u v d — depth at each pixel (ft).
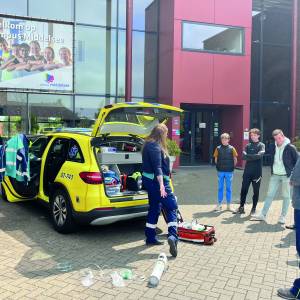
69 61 47.14
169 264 16.43
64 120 47.67
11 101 45.50
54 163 22.15
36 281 14.42
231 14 49.85
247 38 50.57
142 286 14.20
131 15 48.65
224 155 26.78
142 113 19.84
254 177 25.46
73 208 19.21
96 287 14.03
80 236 20.06
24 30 45.29
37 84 46.14
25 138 23.31
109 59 49.47
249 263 16.76
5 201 27.73
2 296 13.19
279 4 54.60
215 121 54.70
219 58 49.37
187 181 40.11
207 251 18.22
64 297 13.23
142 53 51.26
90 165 19.04
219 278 15.10
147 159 18.12
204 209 27.37
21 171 22.62
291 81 55.26
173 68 47.52
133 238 19.94
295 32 54.70
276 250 18.54
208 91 49.08
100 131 19.90
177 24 47.55
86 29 48.44
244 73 50.49
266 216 25.48
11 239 19.29
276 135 23.38
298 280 13.51
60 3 47.32
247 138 50.65
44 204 22.66
